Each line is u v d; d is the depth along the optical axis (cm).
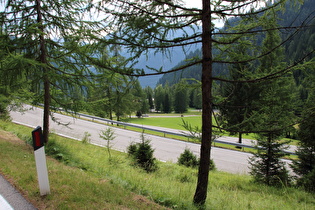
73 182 457
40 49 825
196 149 2002
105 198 402
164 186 658
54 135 1525
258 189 955
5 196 370
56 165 621
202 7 455
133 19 422
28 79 842
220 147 2216
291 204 736
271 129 461
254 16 427
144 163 1086
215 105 485
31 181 434
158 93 10956
